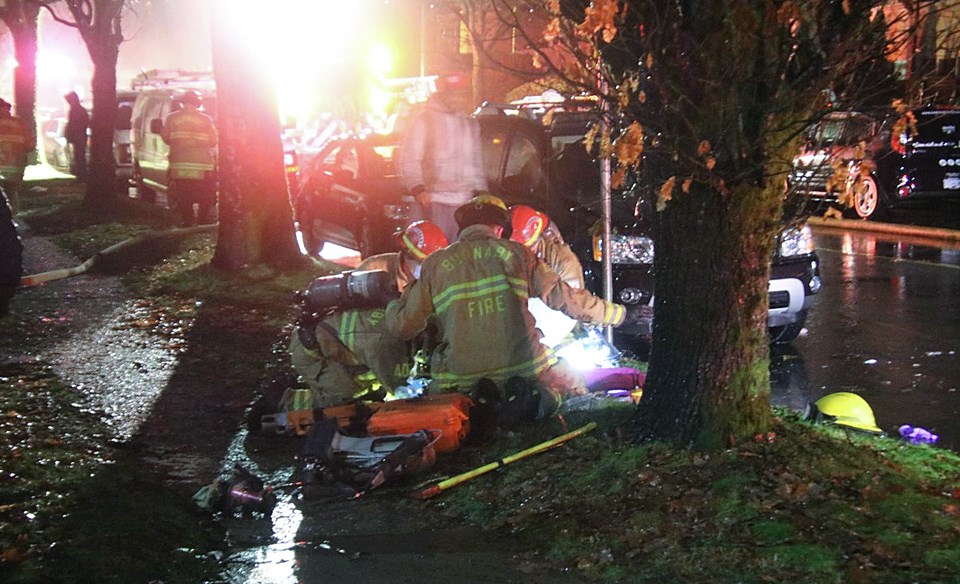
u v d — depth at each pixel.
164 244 12.65
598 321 5.75
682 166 4.39
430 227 6.24
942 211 18.50
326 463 5.05
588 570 3.95
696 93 4.29
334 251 14.10
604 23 4.02
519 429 5.49
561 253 6.80
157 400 6.61
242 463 5.59
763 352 4.68
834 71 4.18
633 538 4.11
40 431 5.70
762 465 4.45
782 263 8.16
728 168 4.30
